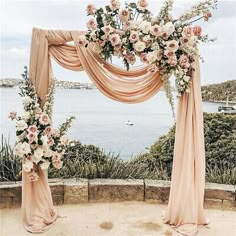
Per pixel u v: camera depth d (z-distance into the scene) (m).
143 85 3.72
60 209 4.13
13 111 3.61
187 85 3.54
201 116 3.71
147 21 3.44
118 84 3.72
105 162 4.93
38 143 3.55
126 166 4.78
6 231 3.61
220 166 5.04
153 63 3.43
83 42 3.47
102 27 3.38
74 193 4.27
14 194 4.13
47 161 3.64
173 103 3.59
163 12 3.43
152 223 3.83
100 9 3.39
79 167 4.62
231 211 4.20
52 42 3.67
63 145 3.75
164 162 5.27
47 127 3.62
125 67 3.55
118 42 3.33
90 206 4.23
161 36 3.37
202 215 3.79
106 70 3.68
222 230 3.72
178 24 3.45
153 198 4.36
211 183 4.42
